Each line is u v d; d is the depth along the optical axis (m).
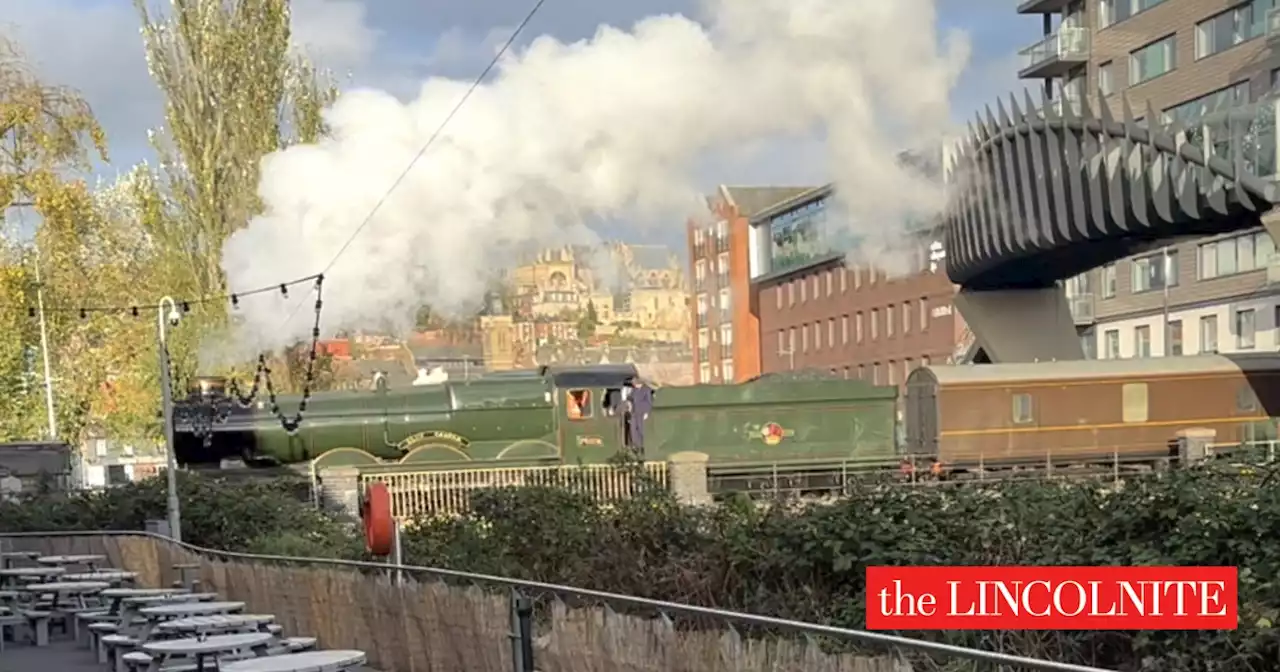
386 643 10.21
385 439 28.70
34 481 31.00
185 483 22.12
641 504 13.02
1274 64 35.91
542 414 29.30
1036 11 46.47
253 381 31.89
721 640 6.86
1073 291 47.62
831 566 10.55
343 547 16.95
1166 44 40.50
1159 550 8.81
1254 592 7.98
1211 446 28.64
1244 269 39.47
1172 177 24.62
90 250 41.72
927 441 31.38
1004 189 28.97
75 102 28.05
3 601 15.12
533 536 13.38
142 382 45.47
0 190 27.55
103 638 11.55
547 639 8.29
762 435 30.53
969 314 34.25
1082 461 30.84
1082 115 26.44
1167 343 40.38
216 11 32.59
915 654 7.12
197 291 32.66
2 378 40.28
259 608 12.40
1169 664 7.96
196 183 32.69
